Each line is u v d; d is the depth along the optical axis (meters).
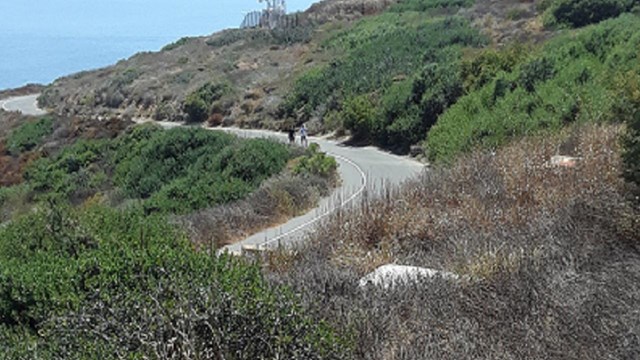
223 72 58.88
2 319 5.91
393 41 49.72
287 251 9.43
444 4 62.69
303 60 56.97
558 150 12.59
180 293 4.45
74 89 68.88
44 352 4.54
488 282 6.14
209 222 17.17
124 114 57.09
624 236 6.99
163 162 32.16
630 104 8.12
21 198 35.22
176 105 54.31
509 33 45.31
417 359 4.86
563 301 5.43
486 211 8.91
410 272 6.91
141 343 4.18
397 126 33.00
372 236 9.11
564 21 43.31
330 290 6.21
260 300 4.35
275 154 27.08
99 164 36.91
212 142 32.03
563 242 6.86
